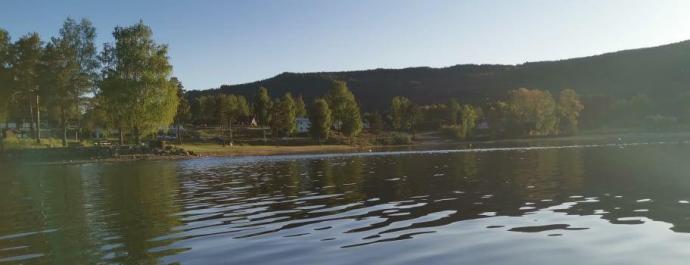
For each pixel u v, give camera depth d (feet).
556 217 45.75
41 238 42.24
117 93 220.02
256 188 81.05
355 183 84.43
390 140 416.87
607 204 52.75
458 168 114.21
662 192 61.46
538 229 40.42
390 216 48.80
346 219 47.80
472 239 37.32
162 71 231.09
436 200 59.47
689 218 43.50
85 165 179.32
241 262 32.48
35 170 154.10
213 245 37.68
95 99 238.68
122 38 227.20
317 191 73.61
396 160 161.38
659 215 45.39
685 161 115.03
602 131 479.41
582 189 66.64
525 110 491.31
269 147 328.08
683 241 34.83
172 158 224.74
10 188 93.45
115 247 37.83
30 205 65.67
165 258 34.01
